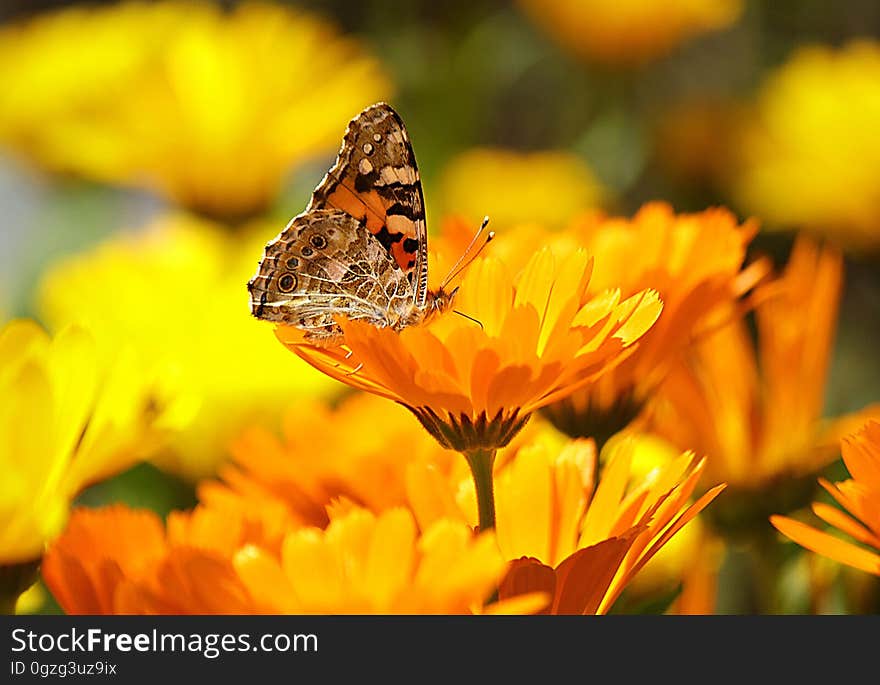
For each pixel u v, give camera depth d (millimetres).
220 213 787
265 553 402
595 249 458
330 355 437
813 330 500
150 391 441
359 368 436
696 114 988
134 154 785
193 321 587
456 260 473
